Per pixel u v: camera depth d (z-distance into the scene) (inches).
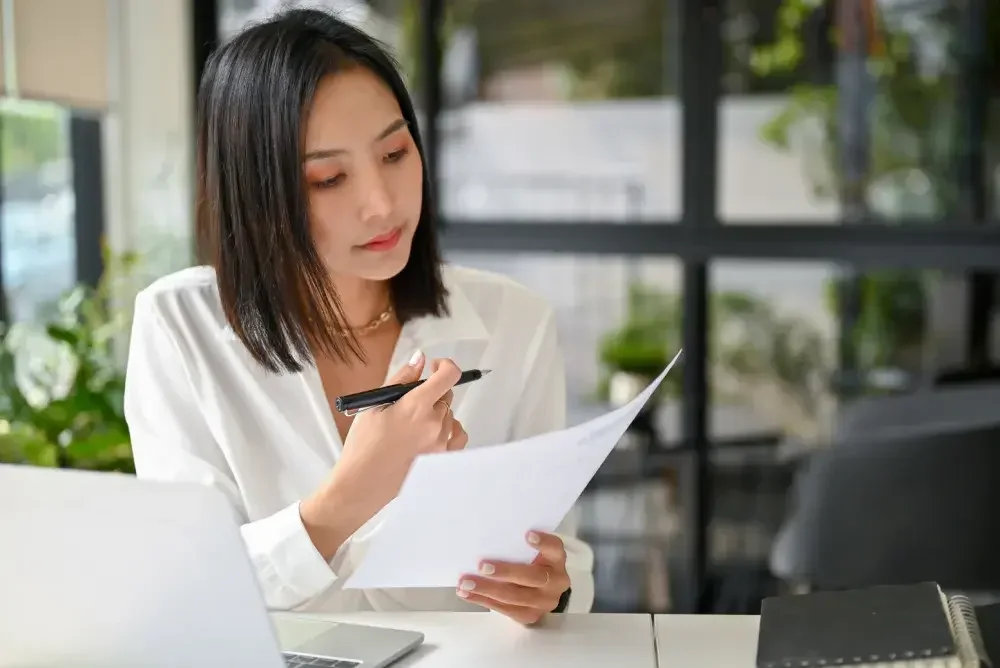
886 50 126.0
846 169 127.7
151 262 115.6
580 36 129.0
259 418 50.4
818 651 33.5
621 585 121.6
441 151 131.8
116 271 104.7
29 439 81.3
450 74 130.7
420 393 39.0
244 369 49.8
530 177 131.6
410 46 129.0
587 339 134.1
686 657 37.8
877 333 131.0
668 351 133.3
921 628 33.8
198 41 117.0
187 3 114.8
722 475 131.7
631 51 128.6
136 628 31.7
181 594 30.9
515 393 53.6
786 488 130.9
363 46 44.5
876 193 128.0
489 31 129.6
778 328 132.1
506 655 38.1
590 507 126.2
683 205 128.4
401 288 51.0
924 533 90.1
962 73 125.6
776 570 97.3
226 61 44.8
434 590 50.3
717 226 128.2
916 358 130.6
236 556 29.9
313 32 43.9
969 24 124.6
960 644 33.7
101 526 30.0
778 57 126.7
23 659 32.8
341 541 41.4
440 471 31.7
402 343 51.4
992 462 88.0
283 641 38.5
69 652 32.4
